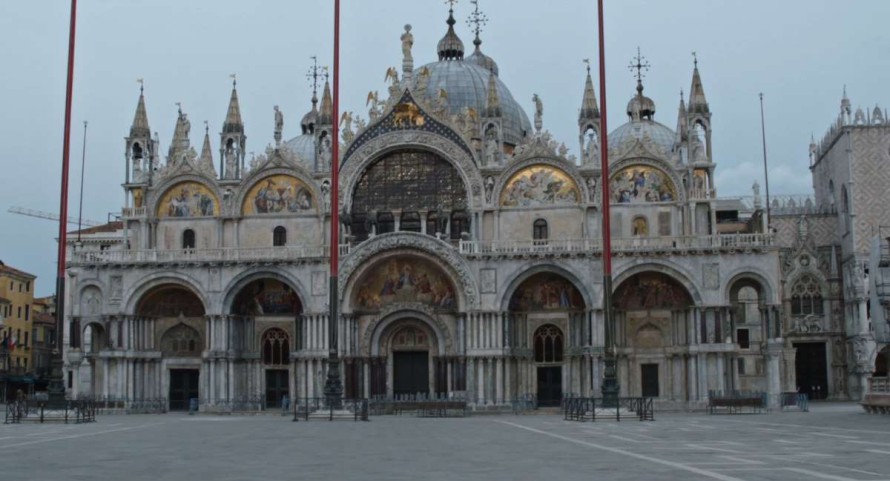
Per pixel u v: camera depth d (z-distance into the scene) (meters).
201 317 90.56
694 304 82.69
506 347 84.38
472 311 84.38
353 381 85.81
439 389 86.56
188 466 28.11
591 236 87.25
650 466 26.52
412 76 94.12
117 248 94.75
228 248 88.50
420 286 87.50
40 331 139.00
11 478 24.61
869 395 65.75
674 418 62.91
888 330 67.12
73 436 43.31
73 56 64.06
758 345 104.50
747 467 25.91
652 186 88.19
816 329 102.69
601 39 63.88
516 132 107.88
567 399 65.00
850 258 100.69
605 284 61.25
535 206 88.69
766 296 82.19
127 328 87.62
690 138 87.69
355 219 90.81
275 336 90.12
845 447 33.31
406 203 90.62
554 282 87.19
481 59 121.12
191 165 91.88
